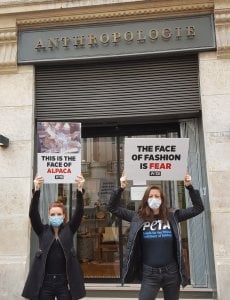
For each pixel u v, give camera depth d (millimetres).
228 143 6801
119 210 4668
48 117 7539
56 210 4395
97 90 7453
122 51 7297
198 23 7184
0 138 7059
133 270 4375
